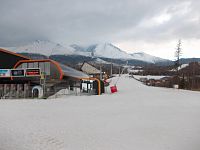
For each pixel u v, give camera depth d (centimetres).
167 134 1345
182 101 3155
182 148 1086
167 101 3152
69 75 4884
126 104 2812
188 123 1662
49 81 4453
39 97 3822
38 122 1666
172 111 2238
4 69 4600
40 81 4384
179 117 1906
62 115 1983
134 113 2112
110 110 2300
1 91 4075
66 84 4734
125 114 2055
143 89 5947
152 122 1697
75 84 5034
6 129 1424
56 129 1454
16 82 4594
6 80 4603
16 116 1900
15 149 1046
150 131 1418
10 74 4569
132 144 1148
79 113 2102
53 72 4478
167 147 1100
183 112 2175
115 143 1164
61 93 4281
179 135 1322
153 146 1116
